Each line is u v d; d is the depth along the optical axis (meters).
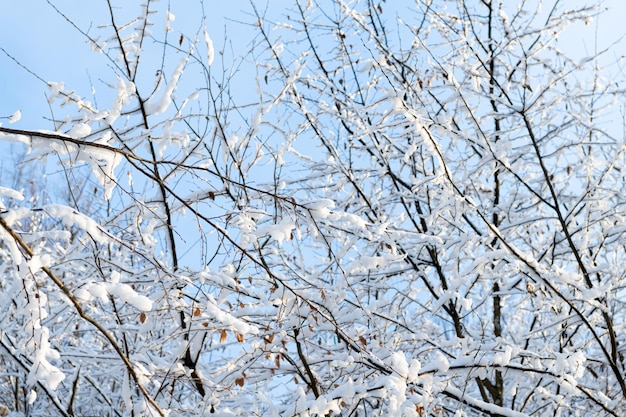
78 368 4.95
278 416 3.93
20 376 6.20
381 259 4.65
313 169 6.98
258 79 5.38
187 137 4.57
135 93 4.42
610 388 5.96
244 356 5.00
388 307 6.70
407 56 7.36
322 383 5.16
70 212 2.78
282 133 5.69
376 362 4.65
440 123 5.19
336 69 7.40
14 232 2.64
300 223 3.83
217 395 4.92
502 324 7.97
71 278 4.80
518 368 4.40
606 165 6.49
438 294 6.46
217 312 3.38
